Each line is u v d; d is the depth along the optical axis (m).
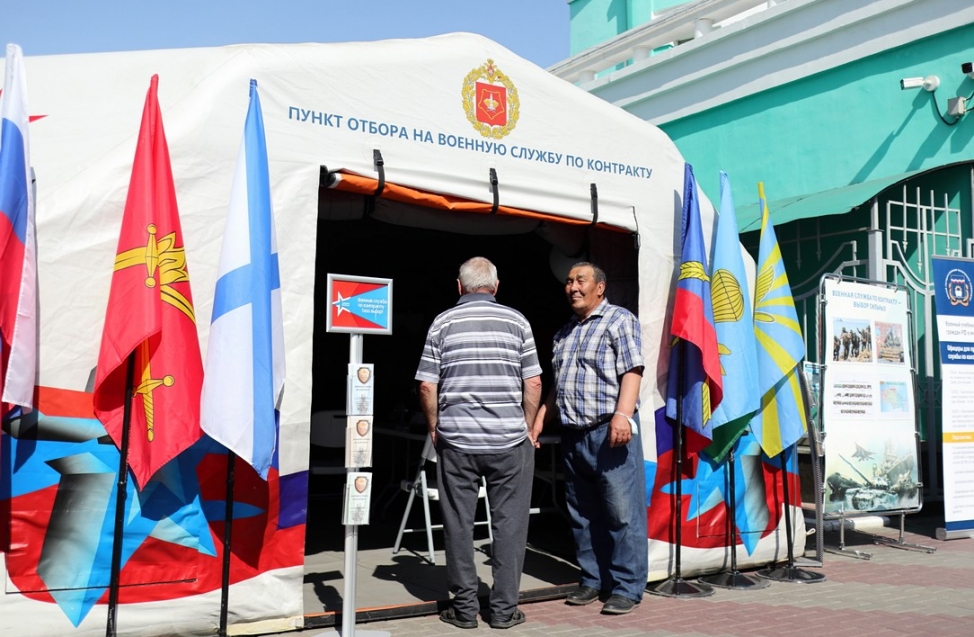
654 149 6.15
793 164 10.69
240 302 4.05
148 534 4.13
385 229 8.47
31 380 3.77
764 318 6.18
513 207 5.38
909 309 7.79
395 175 4.95
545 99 5.64
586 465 5.36
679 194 6.24
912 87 9.31
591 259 6.45
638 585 5.28
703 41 11.59
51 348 3.97
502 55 5.50
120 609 4.05
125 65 5.26
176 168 4.32
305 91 4.73
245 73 4.57
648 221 6.04
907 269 9.20
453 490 4.82
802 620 5.02
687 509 5.94
